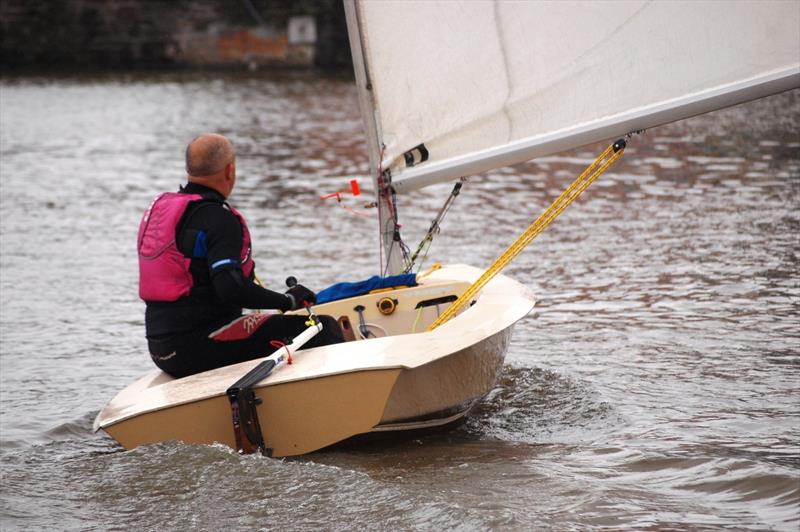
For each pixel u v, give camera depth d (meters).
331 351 14.83
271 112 84.50
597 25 17.03
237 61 134.50
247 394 13.82
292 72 129.50
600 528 11.98
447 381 15.21
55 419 17.50
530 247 31.62
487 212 38.81
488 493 13.18
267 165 54.75
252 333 15.15
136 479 13.64
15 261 31.81
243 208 41.16
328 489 13.19
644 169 47.62
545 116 17.50
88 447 15.95
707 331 21.62
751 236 31.58
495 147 17.61
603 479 13.65
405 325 18.50
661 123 16.81
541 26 17.28
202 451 14.14
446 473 13.98
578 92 17.30
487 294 17.88
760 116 67.56
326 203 42.53
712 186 41.88
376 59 17.92
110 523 12.64
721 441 15.18
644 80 16.95
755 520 12.16
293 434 14.38
